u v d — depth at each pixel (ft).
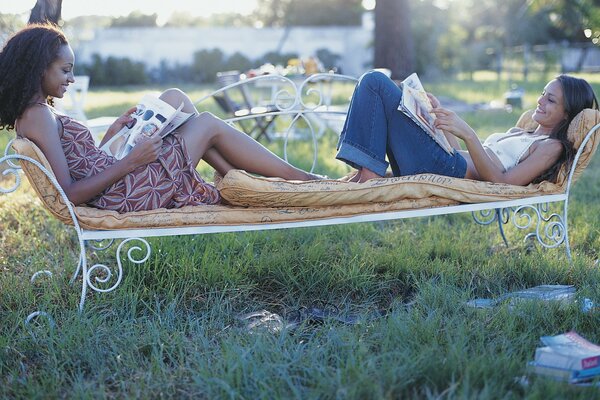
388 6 45.65
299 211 10.65
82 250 9.91
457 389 7.48
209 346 9.00
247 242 13.08
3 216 14.98
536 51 75.51
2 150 22.12
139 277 11.21
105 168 10.18
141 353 8.89
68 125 10.16
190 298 10.80
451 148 11.60
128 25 102.27
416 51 71.51
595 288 10.78
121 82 75.56
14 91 9.59
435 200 11.12
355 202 10.75
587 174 20.92
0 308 10.38
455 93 50.16
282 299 11.13
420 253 12.80
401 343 8.68
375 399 7.27
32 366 8.75
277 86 27.04
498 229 14.75
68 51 9.93
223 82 27.17
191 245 12.65
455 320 9.44
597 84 52.65
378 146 10.97
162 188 10.31
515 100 39.50
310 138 28.40
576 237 13.79
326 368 8.03
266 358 8.32
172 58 80.38
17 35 9.70
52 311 10.18
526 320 9.43
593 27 88.74
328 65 82.28
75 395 7.75
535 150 11.69
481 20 97.45
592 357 7.65
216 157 11.34
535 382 7.50
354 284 11.53
